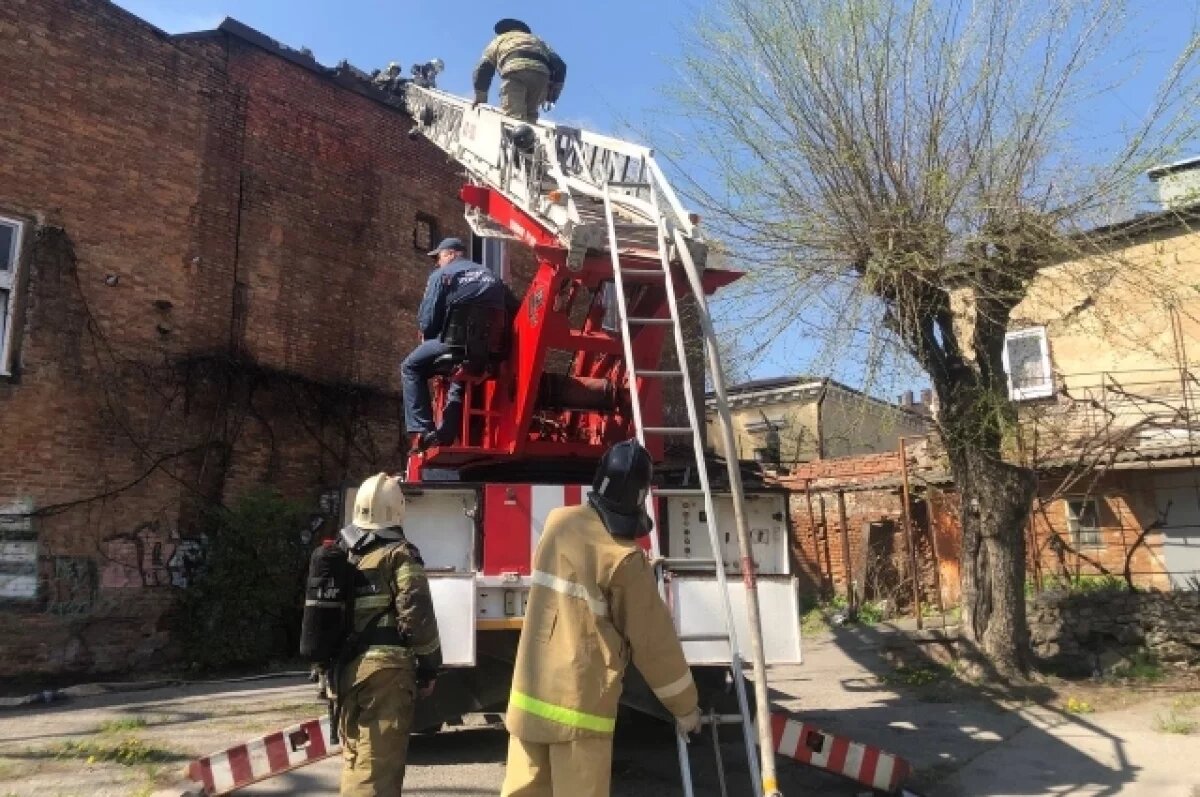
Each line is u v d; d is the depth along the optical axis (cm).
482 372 658
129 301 1104
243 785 523
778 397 2250
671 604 521
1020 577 902
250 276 1240
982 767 599
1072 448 1205
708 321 505
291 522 1155
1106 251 824
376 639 402
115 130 1113
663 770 598
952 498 1538
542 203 635
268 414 1232
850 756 532
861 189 829
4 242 1009
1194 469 1309
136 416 1094
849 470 1805
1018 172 813
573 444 677
